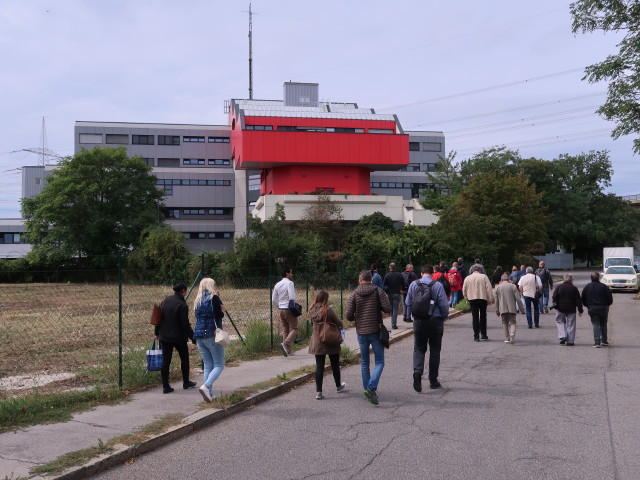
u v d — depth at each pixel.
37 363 10.58
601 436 6.20
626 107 17.08
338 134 50.75
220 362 8.16
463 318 20.34
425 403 7.96
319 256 33.38
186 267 36.56
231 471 5.38
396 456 5.68
